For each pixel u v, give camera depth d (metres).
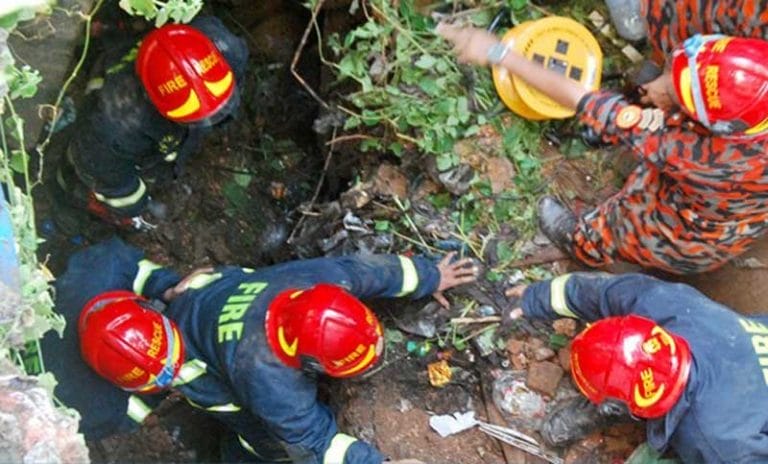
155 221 5.32
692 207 3.62
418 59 4.40
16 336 2.64
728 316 3.59
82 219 5.04
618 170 4.39
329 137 4.95
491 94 4.36
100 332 3.71
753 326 3.61
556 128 4.43
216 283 4.11
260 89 5.48
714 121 3.06
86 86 4.59
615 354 3.41
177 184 5.37
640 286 3.72
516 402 4.31
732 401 3.44
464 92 4.39
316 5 4.52
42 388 2.55
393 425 4.39
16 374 2.56
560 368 4.30
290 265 4.05
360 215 4.63
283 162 5.51
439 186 4.50
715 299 4.28
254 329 3.82
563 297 3.93
